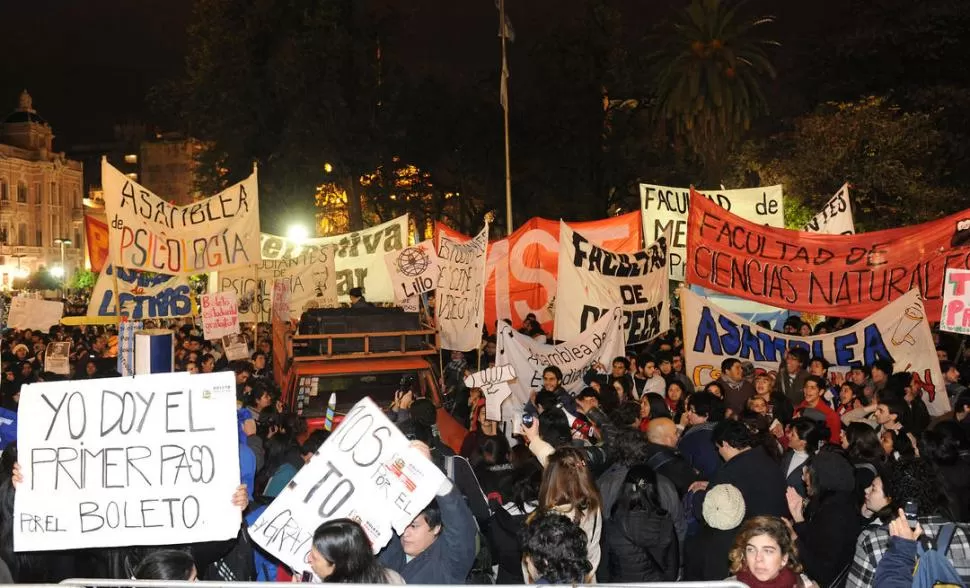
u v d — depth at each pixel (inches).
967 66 2036.2
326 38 1887.3
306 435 408.2
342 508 204.5
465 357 689.6
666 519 245.6
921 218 1427.2
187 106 1972.2
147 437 223.1
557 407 314.7
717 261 571.8
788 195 1486.2
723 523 233.0
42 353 748.6
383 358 519.5
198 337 737.0
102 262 995.3
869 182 1425.9
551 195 2032.5
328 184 2139.5
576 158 2032.5
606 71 1991.9
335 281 796.0
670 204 743.1
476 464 303.9
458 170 2139.5
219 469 221.5
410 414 301.0
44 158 4237.2
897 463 229.5
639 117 2047.2
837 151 1446.9
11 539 247.9
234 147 1939.0
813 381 394.9
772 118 2087.8
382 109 2033.7
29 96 4360.2
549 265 804.0
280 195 1935.3
